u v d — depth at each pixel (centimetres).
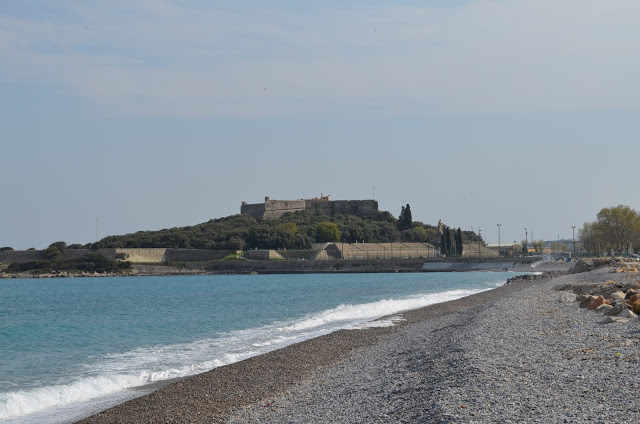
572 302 4147
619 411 1345
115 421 1884
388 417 1556
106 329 4975
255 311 6362
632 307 3030
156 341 4016
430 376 1967
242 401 2048
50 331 4947
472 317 3831
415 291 9369
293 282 14125
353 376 2289
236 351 3359
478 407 1468
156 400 2127
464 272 17700
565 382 1634
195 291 11438
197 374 2634
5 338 4459
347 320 4841
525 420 1340
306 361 2805
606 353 1977
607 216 18488
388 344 3180
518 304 4288
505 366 1903
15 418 2011
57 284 15725
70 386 2473
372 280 13950
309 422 1638
